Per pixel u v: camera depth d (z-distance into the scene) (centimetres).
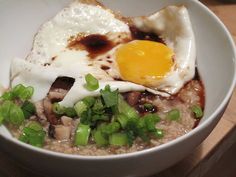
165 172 17
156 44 20
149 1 20
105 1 21
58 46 20
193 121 17
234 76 16
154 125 16
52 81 18
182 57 19
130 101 18
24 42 20
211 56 19
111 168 13
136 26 21
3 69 19
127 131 16
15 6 19
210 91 18
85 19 21
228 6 26
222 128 18
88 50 20
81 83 18
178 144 13
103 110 17
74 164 13
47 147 16
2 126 17
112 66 20
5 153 15
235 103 19
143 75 19
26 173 16
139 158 13
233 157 23
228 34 18
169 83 19
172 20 20
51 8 20
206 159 17
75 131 16
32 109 17
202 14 19
